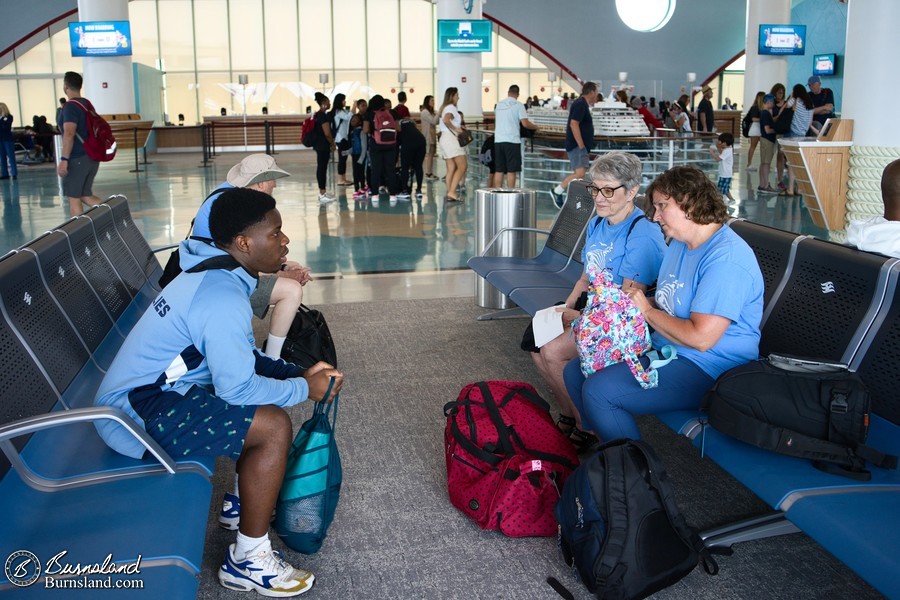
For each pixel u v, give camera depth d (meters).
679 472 3.18
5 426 1.88
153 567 1.75
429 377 4.27
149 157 21.72
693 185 2.61
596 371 2.85
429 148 15.26
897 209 2.76
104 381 2.29
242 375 2.23
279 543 2.72
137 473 2.17
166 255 7.72
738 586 2.43
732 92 30.77
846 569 2.52
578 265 4.63
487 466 2.86
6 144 15.55
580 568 2.34
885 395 2.51
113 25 18.44
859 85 6.57
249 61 29.22
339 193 13.00
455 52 17.48
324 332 3.83
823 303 2.84
